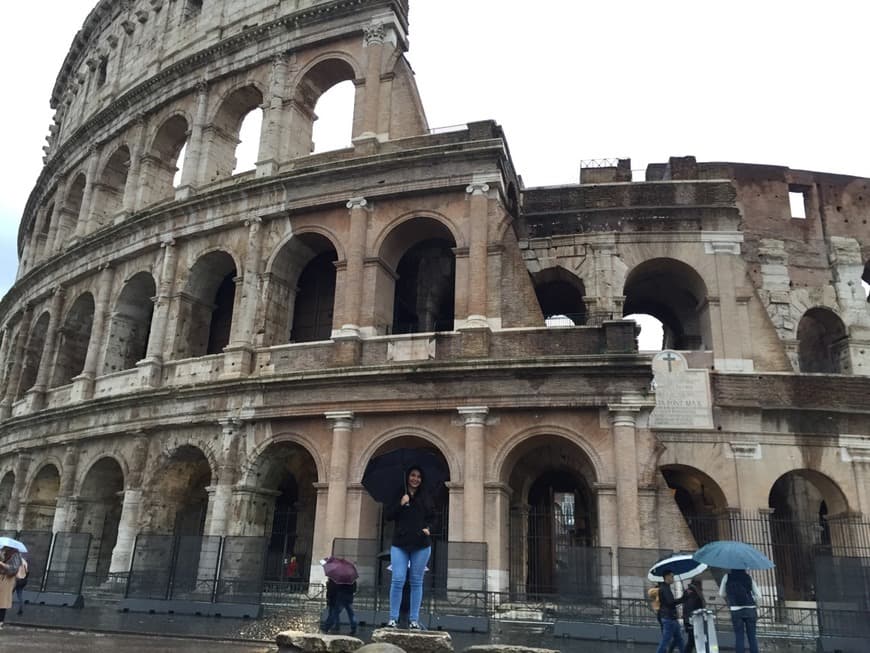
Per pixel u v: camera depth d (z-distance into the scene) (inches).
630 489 1127.0
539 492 1455.5
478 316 1282.0
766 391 1386.6
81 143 2177.7
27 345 2081.7
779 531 1541.6
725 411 1380.4
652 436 1162.0
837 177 1738.4
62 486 1636.3
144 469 1489.9
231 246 1560.0
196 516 1577.3
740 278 1455.5
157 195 1871.3
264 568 1135.6
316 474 1530.5
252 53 1722.4
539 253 1523.1
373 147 1473.9
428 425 1251.2
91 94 2300.7
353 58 1596.9
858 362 1589.6
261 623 997.2
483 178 1359.5
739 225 1520.7
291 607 1161.4
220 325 1684.3
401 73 1567.4
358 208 1428.4
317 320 1574.8
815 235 1688.0
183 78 1838.1
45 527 1807.3
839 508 1373.0
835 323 1646.2
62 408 1685.5
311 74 1662.2
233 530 1332.4
